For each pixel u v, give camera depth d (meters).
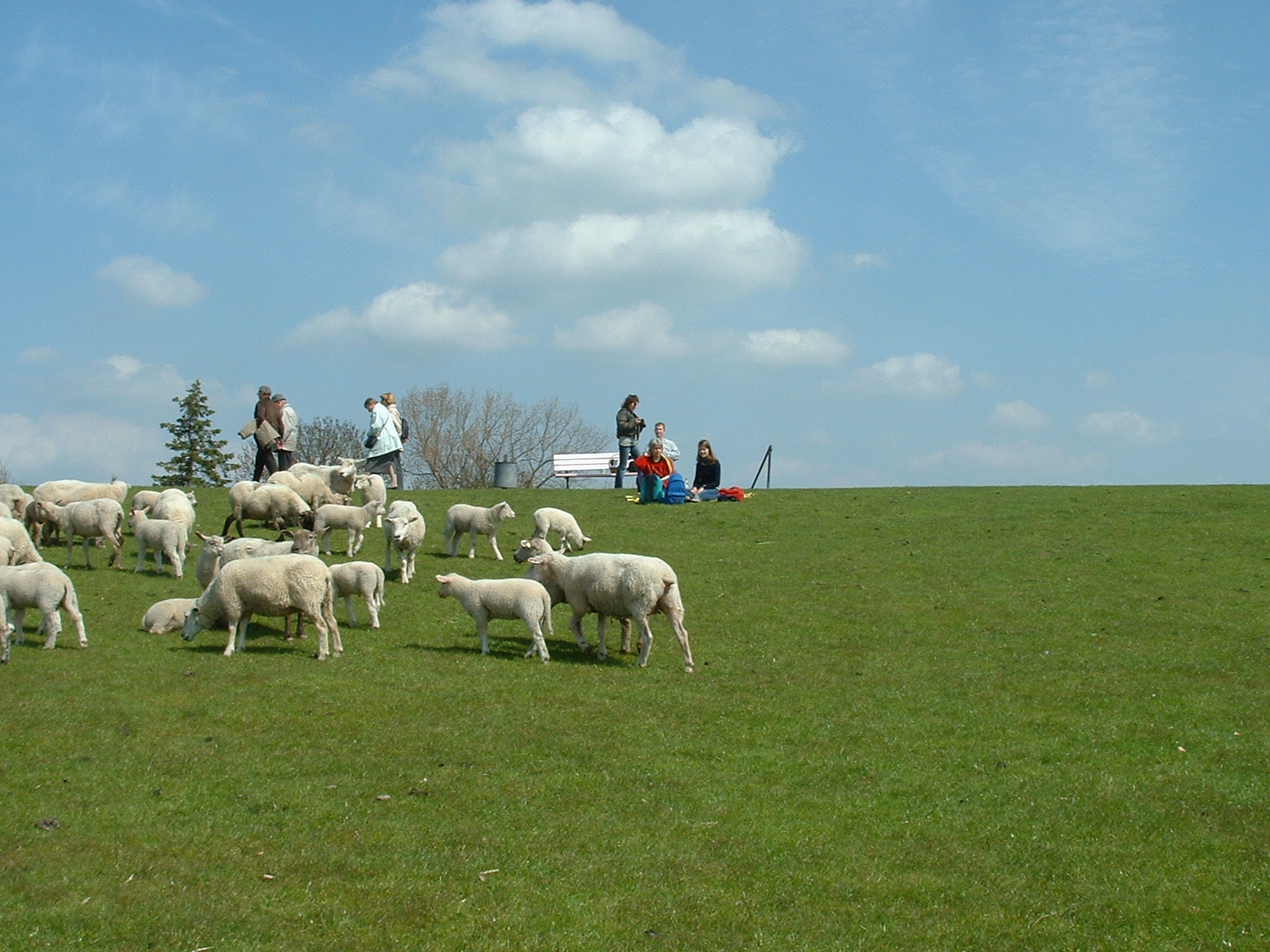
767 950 10.47
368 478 31.58
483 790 13.63
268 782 13.56
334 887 11.27
